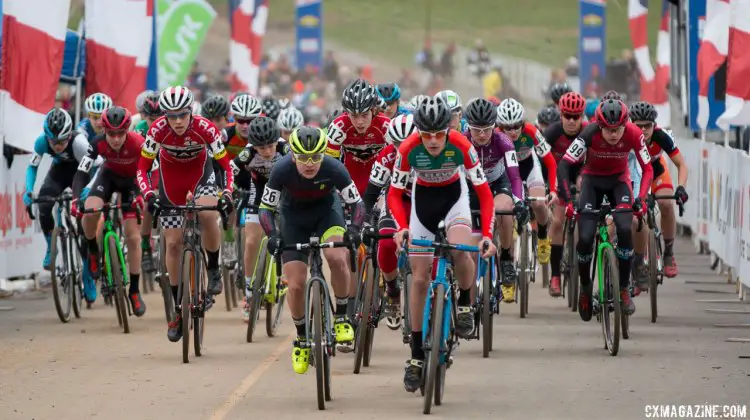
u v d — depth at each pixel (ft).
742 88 124.88
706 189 160.15
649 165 94.43
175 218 90.58
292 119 114.42
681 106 212.64
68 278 111.45
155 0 174.70
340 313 75.25
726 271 145.18
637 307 117.70
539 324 106.63
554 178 110.11
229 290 121.19
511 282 100.89
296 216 74.95
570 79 405.80
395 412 68.85
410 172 72.38
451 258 70.64
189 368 84.64
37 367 85.46
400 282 87.56
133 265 106.83
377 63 499.10
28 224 134.92
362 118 84.07
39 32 130.00
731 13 124.77
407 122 74.13
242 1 230.07
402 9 549.13
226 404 71.46
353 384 78.23
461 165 71.31
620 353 89.51
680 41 205.26
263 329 106.22
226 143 112.06
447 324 69.05
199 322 91.40
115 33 155.84
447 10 548.72
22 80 129.39
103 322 110.42
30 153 135.03
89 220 105.70
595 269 94.17
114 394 74.90
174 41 207.31
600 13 368.48
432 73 474.49
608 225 100.63
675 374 80.33
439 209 71.56
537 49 504.43
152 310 118.73
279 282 100.58
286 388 76.84
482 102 91.15
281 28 531.09
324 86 403.13
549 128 114.62
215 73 471.62
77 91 156.66
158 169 106.83
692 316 110.63
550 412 68.33
